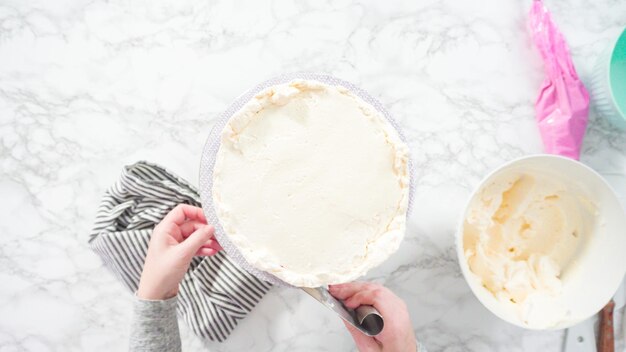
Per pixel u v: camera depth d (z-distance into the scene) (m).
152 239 0.74
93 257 0.90
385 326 0.71
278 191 0.65
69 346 0.90
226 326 0.86
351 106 0.67
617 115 0.82
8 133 0.90
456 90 0.88
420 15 0.88
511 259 0.84
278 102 0.66
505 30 0.88
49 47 0.89
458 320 0.89
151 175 0.83
